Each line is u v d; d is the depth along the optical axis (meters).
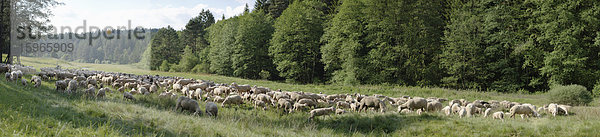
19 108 8.81
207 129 9.18
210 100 17.50
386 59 37.69
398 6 37.97
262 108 16.03
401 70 39.00
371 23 38.78
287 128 11.91
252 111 15.33
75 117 8.70
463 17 36.06
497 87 35.22
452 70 35.97
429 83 38.25
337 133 11.70
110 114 9.66
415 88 30.00
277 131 10.90
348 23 40.53
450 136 10.82
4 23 36.50
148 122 9.38
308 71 51.19
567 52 29.03
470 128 11.35
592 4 28.05
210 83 28.89
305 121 13.22
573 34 27.80
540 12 30.58
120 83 22.95
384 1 39.00
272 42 52.47
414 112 14.64
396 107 18.47
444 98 23.70
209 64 71.38
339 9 46.09
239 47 56.16
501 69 35.81
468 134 10.84
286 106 15.59
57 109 9.63
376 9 39.00
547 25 29.20
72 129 7.24
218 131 9.31
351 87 30.75
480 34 34.84
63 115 8.74
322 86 32.50
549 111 15.43
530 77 33.94
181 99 13.58
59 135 6.52
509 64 35.97
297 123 12.85
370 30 40.09
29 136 6.12
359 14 41.53
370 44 39.28
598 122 11.27
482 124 11.63
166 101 15.70
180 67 80.50
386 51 39.06
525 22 33.16
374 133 11.69
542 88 33.81
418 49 37.78
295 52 49.06
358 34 39.91
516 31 34.16
